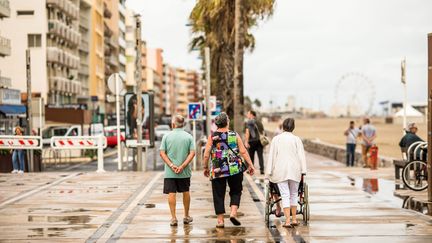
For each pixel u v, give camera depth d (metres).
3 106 69.38
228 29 45.25
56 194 22.78
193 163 35.47
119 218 17.19
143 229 15.51
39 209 18.98
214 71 53.47
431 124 18.84
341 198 20.91
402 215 17.31
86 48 124.25
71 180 27.98
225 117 15.46
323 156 57.12
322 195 21.69
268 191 15.74
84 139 34.00
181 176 15.99
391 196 21.55
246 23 40.50
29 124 41.53
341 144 82.44
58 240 14.20
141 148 34.69
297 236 14.41
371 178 28.12
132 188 24.58
